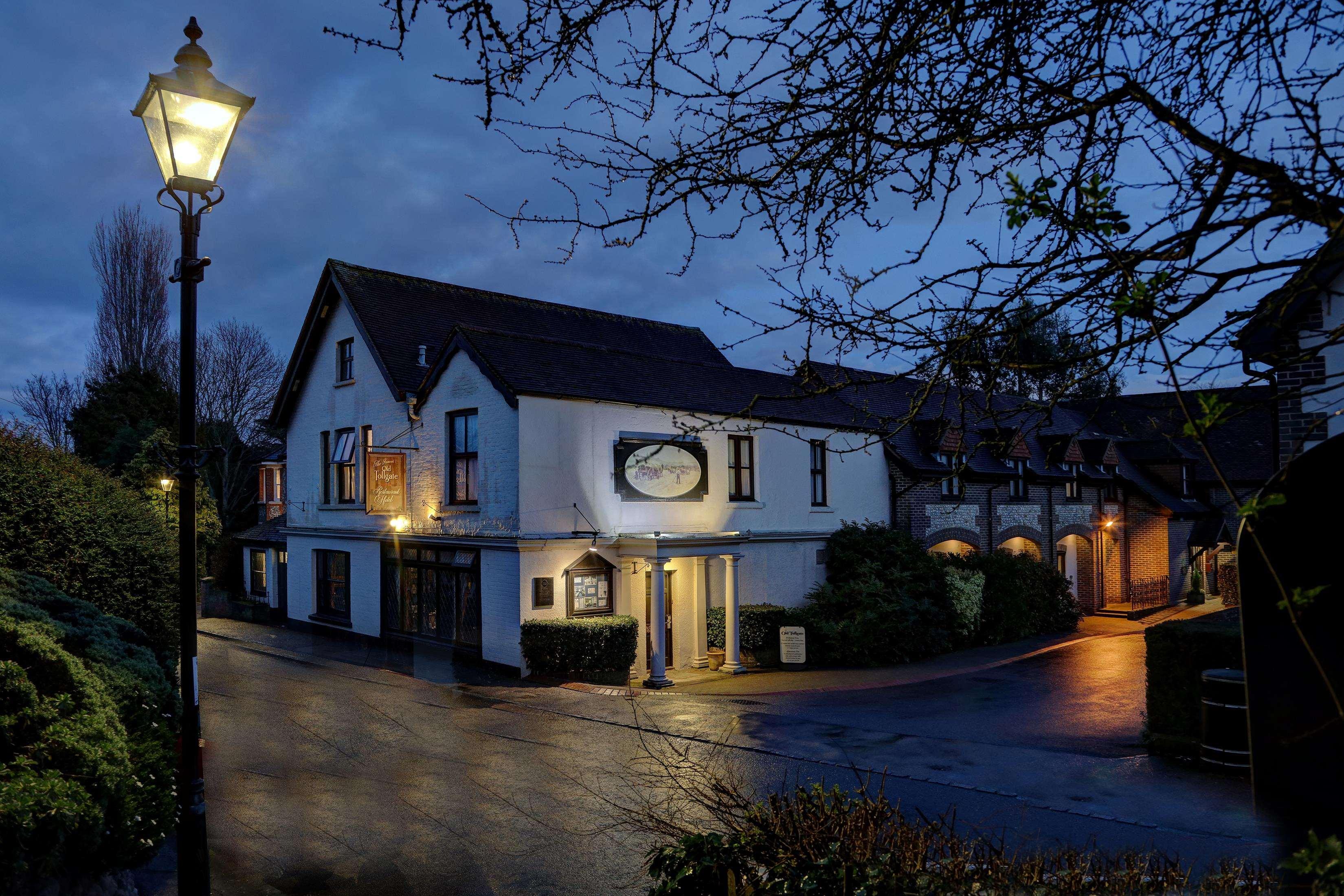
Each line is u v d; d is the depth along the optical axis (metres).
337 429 23.00
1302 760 2.69
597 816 8.29
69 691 5.86
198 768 5.81
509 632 17.06
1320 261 2.15
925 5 3.03
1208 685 9.55
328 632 22.95
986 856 5.23
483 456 17.80
